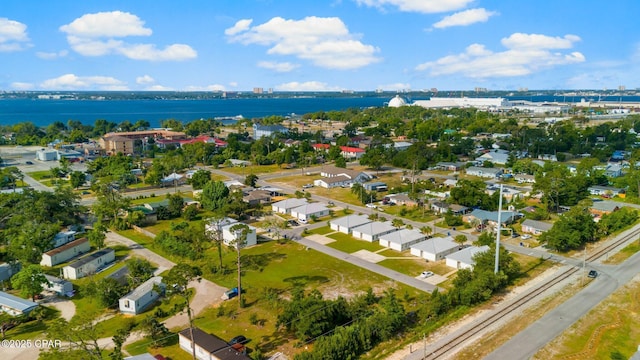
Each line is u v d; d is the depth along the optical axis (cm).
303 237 9388
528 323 5734
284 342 5416
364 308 5866
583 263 7669
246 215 10962
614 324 5681
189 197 12562
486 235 8462
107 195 10756
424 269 7631
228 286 7025
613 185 13475
